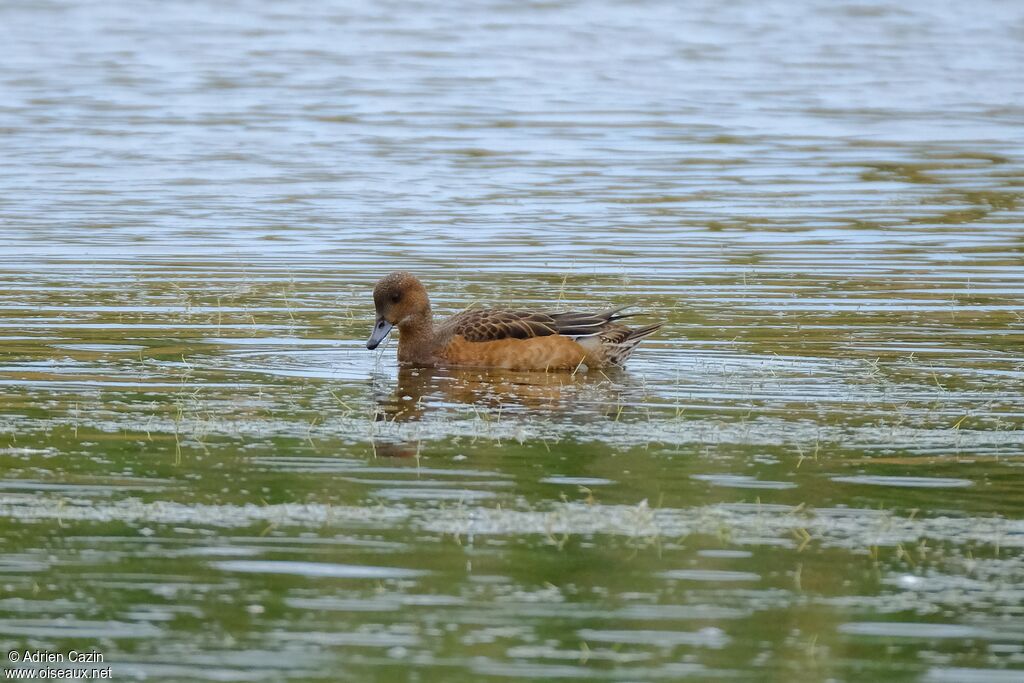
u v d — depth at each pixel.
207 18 56.31
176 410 14.20
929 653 9.12
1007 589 10.05
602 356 16.44
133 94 39.62
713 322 18.19
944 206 26.45
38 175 28.86
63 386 14.99
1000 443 13.24
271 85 41.69
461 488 11.95
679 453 12.95
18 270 20.84
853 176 29.59
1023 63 47.09
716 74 44.84
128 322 17.91
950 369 15.96
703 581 10.15
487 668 8.86
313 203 26.58
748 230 24.27
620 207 26.36
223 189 27.81
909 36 53.47
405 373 16.16
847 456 12.87
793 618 9.57
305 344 17.19
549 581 10.09
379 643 9.16
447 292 19.75
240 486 11.93
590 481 12.15
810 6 61.56
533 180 29.11
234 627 9.35
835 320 18.27
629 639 9.25
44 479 12.04
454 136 34.28
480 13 59.16
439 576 10.14
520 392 15.30
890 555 10.62
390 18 57.44
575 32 54.22
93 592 9.84
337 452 12.91
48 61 44.94
